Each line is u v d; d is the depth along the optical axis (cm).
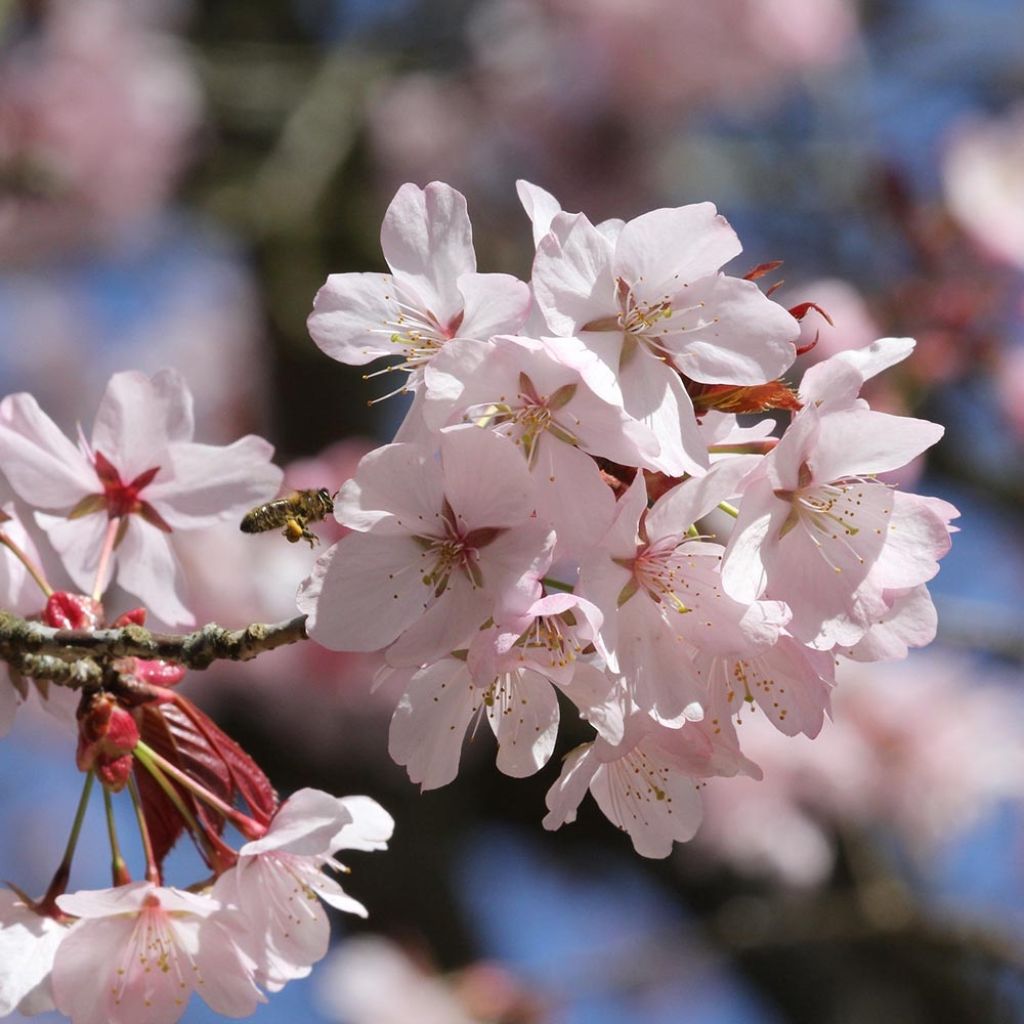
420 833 1216
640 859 1228
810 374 375
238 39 1506
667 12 1408
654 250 364
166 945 391
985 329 928
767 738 1109
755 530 364
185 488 468
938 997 1143
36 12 1409
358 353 381
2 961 383
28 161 1378
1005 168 979
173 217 1484
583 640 355
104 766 396
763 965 1162
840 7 1423
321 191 1331
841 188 1348
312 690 1173
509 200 1444
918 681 1116
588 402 346
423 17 1493
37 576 436
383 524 357
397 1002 978
